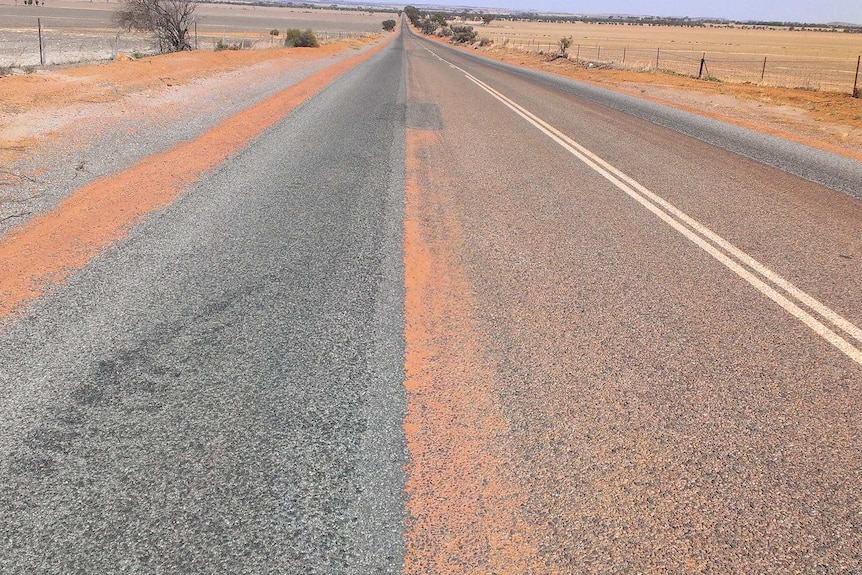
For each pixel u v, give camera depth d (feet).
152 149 24.30
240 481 7.29
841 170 26.18
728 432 8.47
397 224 16.97
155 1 87.66
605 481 7.48
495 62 109.19
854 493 7.38
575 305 12.34
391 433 8.27
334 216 17.40
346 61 79.20
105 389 9.11
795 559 6.40
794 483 7.52
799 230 17.60
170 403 8.80
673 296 12.91
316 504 6.97
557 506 7.06
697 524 6.85
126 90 38.24
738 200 20.65
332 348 10.41
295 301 12.15
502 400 9.09
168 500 6.98
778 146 31.50
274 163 22.97
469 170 23.47
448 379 9.59
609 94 55.21
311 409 8.73
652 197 20.63
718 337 11.16
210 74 51.11
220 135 27.20
